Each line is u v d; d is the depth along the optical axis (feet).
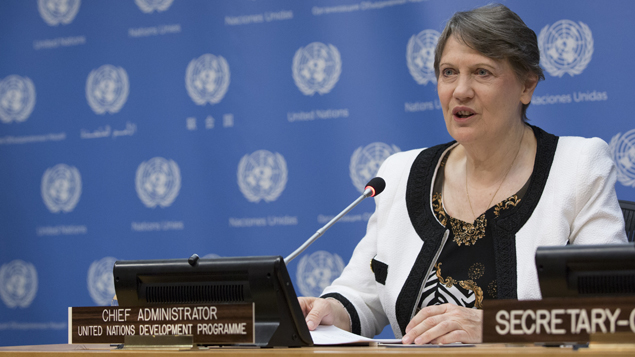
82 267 16.21
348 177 14.34
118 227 16.02
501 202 7.70
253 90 15.19
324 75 14.64
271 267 5.19
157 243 15.70
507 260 7.32
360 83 14.35
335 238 14.35
